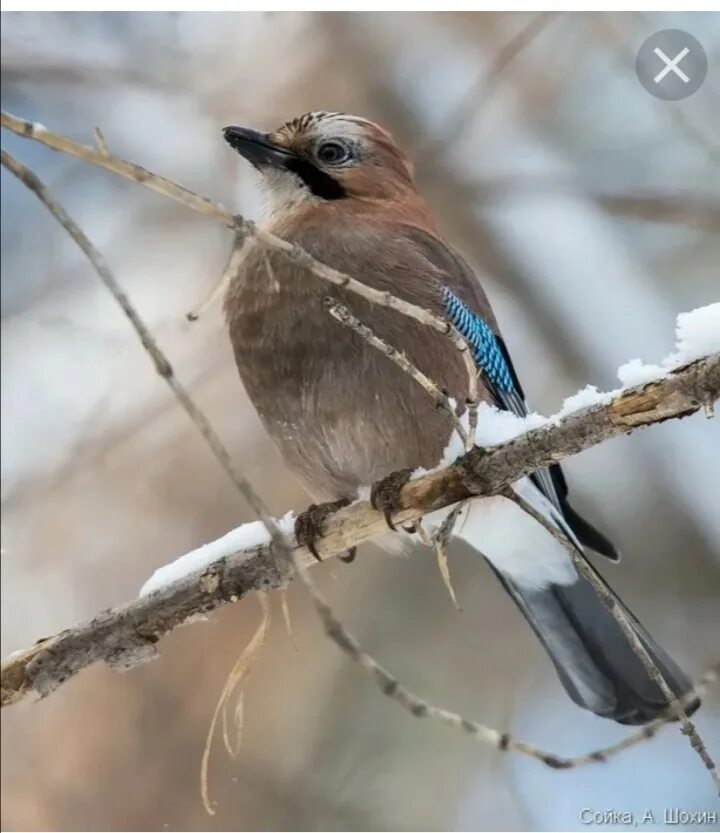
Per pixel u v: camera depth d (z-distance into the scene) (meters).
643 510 10.64
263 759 10.16
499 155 10.84
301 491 10.57
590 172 10.84
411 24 10.81
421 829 9.89
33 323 11.38
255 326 7.35
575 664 7.89
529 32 10.32
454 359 7.24
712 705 10.24
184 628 10.45
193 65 11.13
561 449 5.57
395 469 7.30
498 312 10.48
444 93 10.77
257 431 10.83
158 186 4.25
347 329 7.05
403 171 8.49
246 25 11.04
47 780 10.11
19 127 4.05
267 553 6.02
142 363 11.02
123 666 6.22
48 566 10.88
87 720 10.26
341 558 7.71
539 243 10.30
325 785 10.05
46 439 11.16
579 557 5.27
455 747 10.21
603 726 10.27
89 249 4.01
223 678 10.32
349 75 10.83
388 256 7.40
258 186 8.47
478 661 10.58
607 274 10.20
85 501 10.95
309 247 7.46
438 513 7.54
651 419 5.38
